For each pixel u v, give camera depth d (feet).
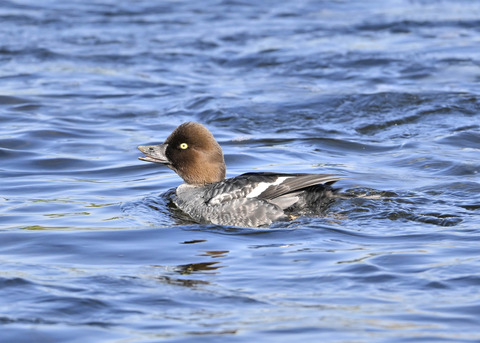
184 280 30.17
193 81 72.23
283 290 28.81
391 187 44.21
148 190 45.34
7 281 29.86
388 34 87.35
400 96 64.75
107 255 33.65
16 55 80.74
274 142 55.83
